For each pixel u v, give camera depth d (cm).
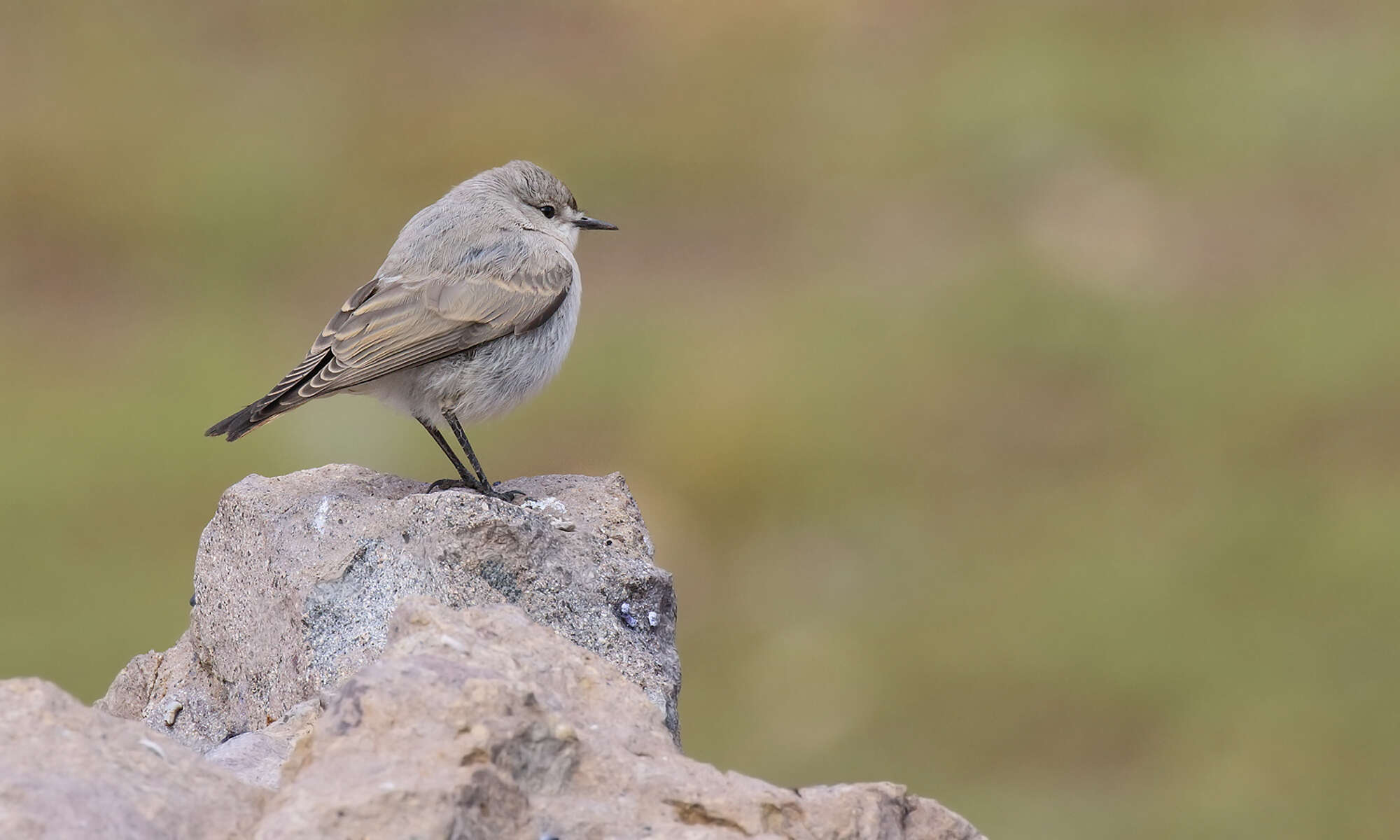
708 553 1838
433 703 493
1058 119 2678
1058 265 2312
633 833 480
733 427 1973
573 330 956
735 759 1547
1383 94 2631
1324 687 1509
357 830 450
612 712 539
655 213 2575
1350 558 1677
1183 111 2659
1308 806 1392
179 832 464
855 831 503
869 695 1587
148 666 798
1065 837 1374
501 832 470
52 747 480
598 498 803
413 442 1928
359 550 696
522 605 684
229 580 745
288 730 623
